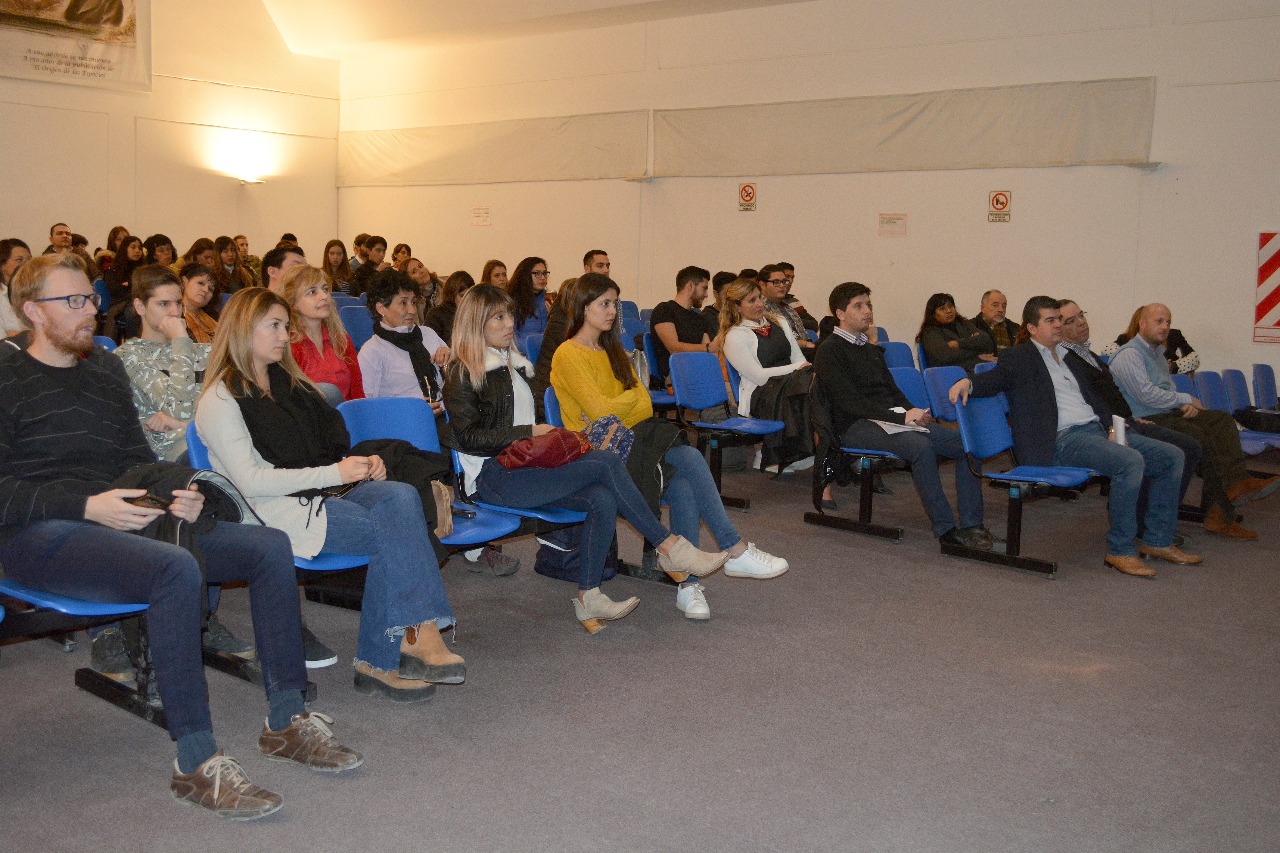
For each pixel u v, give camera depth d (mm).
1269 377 6312
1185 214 7160
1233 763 2480
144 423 3109
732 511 5043
